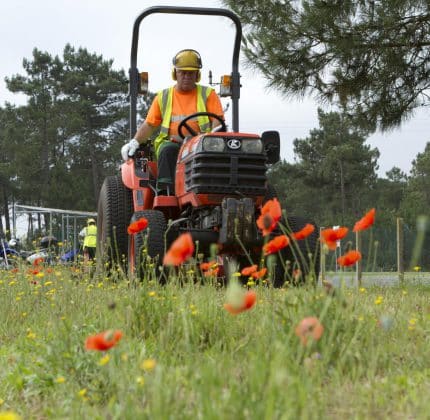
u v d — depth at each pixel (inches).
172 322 154.0
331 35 486.9
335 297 138.9
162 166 310.0
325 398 107.2
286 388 89.7
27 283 269.3
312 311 137.3
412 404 110.0
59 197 2030.0
